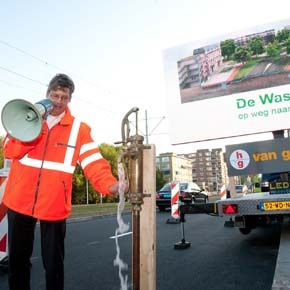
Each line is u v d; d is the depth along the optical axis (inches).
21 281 95.3
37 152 94.7
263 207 218.2
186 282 166.4
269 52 232.7
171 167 5128.0
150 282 81.9
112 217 634.8
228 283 161.8
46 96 97.3
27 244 95.0
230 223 384.5
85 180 2148.1
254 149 225.8
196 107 243.8
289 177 242.1
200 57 247.4
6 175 204.7
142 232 83.4
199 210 241.4
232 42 241.4
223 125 236.8
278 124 226.4
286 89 226.5
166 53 255.1
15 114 86.6
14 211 92.6
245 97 234.1
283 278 143.3
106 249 263.3
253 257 215.0
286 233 272.7
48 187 93.6
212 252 237.9
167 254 236.5
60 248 97.2
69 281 173.5
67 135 98.3
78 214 704.4
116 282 170.4
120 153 83.7
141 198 82.1
